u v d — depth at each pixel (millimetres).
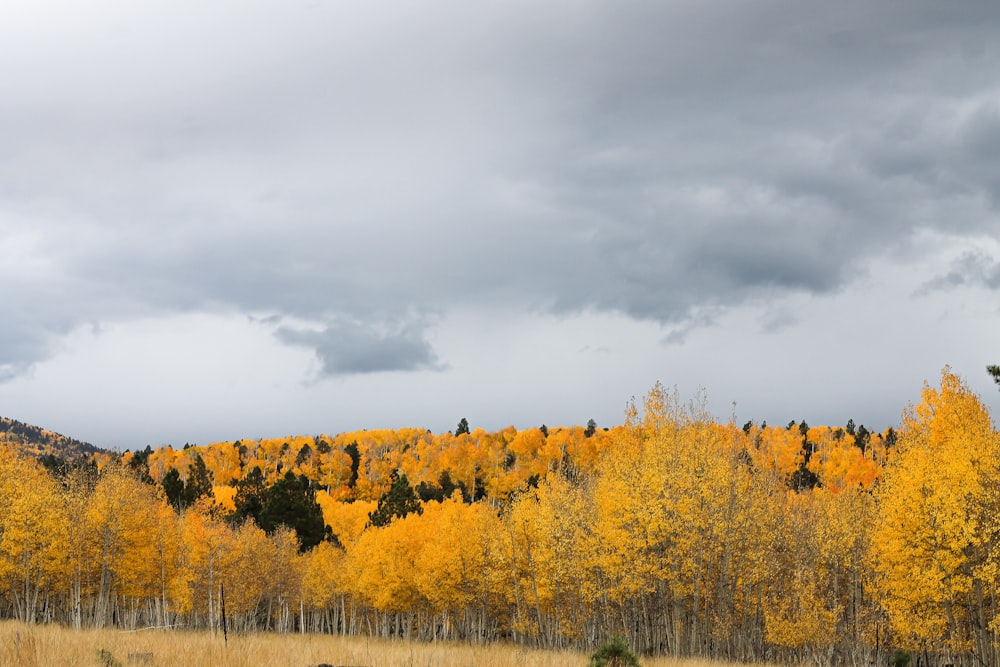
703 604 41750
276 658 18594
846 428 127562
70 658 16125
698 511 37688
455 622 65438
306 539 76312
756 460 48875
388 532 60469
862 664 41531
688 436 40688
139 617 69125
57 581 54531
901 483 33312
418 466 135875
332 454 146625
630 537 38219
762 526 39812
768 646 45031
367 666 19469
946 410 35250
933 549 31125
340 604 77750
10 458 54375
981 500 30219
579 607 45344
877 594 38875
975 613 32719
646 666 29391
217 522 66875
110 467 64125
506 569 50156
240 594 59031
